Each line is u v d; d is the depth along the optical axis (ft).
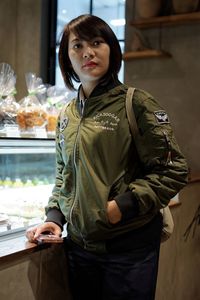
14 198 6.15
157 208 4.04
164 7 11.05
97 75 4.21
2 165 6.06
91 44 4.24
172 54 11.19
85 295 4.63
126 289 4.19
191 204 8.79
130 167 4.21
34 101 6.91
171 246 7.73
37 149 6.12
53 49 13.67
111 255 4.24
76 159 4.25
